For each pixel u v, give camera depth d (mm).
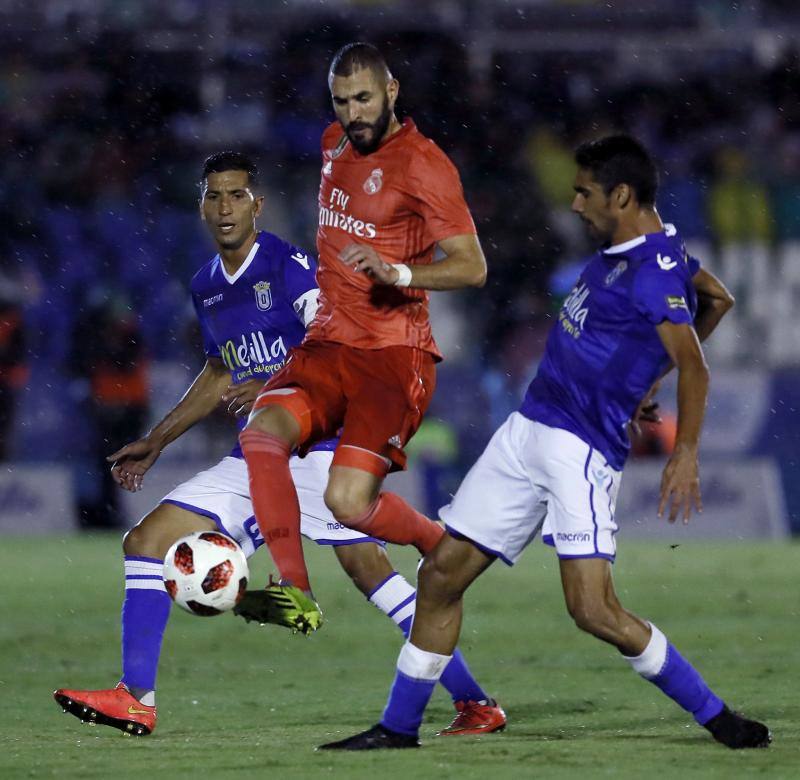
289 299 21188
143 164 75750
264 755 16469
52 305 68375
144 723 18641
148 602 19141
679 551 54438
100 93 78500
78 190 73750
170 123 78562
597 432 16922
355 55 18859
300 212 73625
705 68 84812
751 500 62719
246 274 21359
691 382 16328
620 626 16688
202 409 22250
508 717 20516
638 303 16406
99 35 80062
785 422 63875
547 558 52812
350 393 19281
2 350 64250
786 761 15656
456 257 18641
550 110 81750
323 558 53312
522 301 71250
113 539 58531
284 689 24219
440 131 79688
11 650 29797
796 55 83938
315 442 19422
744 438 63875
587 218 16906
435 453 63875
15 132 76250
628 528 62094
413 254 19391
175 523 19656
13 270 69750
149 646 18969
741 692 22828
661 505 16281
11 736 18875
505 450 17250
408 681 17141
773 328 68812
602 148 16734
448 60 80812
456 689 18969
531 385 17484
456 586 17219
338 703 22422
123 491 62250
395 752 16656
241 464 20328
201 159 76250
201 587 17156
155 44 79812
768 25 84500
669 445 63312
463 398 65375
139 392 62438
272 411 18891
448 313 69875
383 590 20625
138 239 71938
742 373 64125
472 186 77188
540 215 75000
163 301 70125
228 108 79250
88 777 14945
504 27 82188
